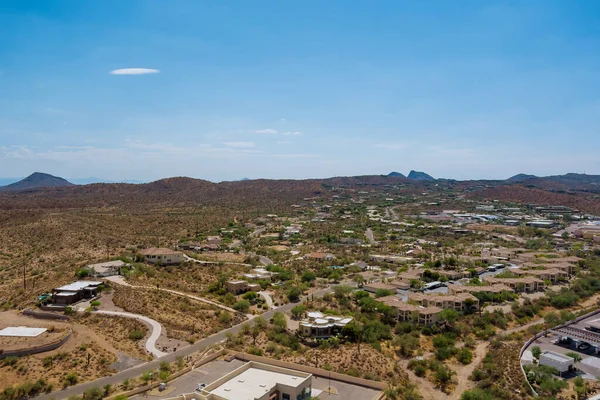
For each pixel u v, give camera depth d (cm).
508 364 10412
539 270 18625
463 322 13162
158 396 7419
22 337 9906
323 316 12294
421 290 16062
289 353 10200
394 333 12325
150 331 10931
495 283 16712
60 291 12900
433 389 9481
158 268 17050
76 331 10519
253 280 16475
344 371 9138
